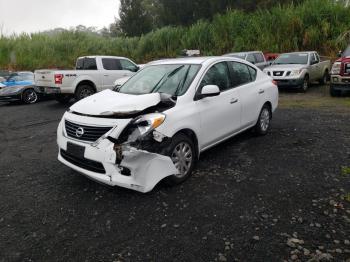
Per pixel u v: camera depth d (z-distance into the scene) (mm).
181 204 3727
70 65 23938
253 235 3090
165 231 3213
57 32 27344
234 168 4742
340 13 19531
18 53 23328
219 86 5027
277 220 3326
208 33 23406
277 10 21500
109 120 3775
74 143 3973
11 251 2986
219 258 2789
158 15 47312
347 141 5852
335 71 10570
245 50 21219
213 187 4129
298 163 4844
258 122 6148
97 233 3227
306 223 3258
